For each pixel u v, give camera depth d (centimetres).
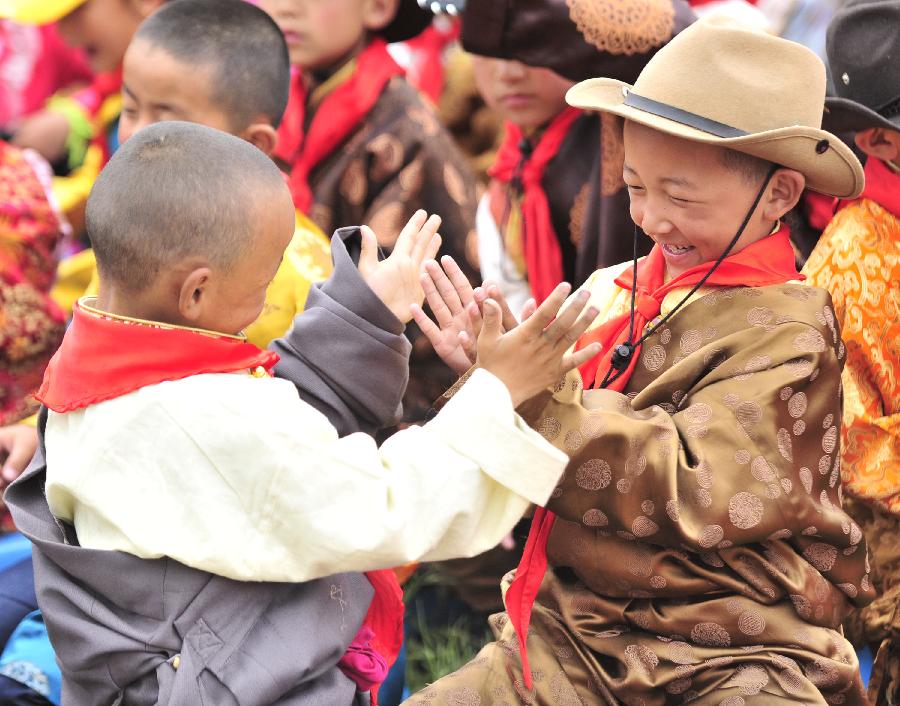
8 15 552
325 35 471
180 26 406
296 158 474
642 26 420
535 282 487
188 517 267
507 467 268
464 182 483
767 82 299
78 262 543
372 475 265
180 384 269
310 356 303
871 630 384
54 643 285
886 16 372
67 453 280
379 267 312
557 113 488
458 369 307
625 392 318
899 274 376
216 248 270
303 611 280
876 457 378
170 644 271
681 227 307
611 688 307
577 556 308
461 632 527
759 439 293
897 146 372
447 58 662
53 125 559
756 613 300
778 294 306
